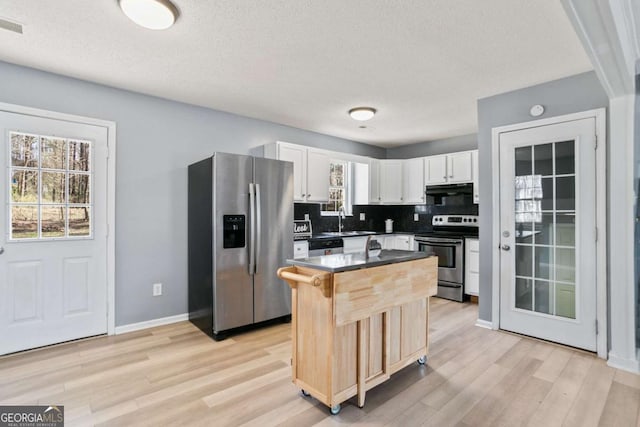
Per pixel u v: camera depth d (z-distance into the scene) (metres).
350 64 2.66
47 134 2.82
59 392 2.15
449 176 4.98
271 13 1.98
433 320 3.65
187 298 3.64
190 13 1.97
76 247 2.98
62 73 2.85
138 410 1.96
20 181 2.73
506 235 3.26
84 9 1.94
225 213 3.13
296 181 4.30
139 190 3.31
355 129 4.74
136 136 3.29
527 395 2.13
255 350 2.85
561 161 2.92
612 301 2.56
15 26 2.12
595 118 2.73
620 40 1.77
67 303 2.94
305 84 3.08
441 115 4.03
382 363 2.24
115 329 3.18
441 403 2.05
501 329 3.31
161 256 3.45
